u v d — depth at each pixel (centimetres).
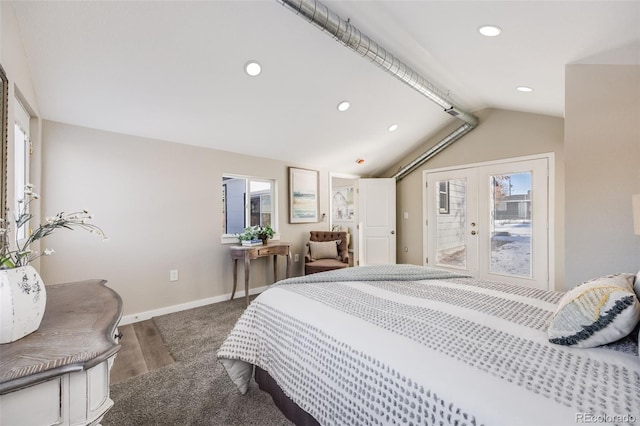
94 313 114
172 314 336
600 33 185
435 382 90
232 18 220
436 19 208
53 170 273
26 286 91
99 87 253
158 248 335
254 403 179
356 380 111
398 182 552
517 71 263
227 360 181
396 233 554
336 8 223
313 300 166
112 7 197
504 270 422
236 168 405
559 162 376
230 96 297
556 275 378
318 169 509
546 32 191
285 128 375
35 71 226
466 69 289
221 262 388
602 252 224
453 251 476
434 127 474
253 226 423
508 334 115
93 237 294
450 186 479
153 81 259
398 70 283
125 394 188
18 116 213
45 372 72
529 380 84
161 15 207
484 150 441
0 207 144
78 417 78
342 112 368
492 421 75
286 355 151
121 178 311
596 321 99
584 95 231
